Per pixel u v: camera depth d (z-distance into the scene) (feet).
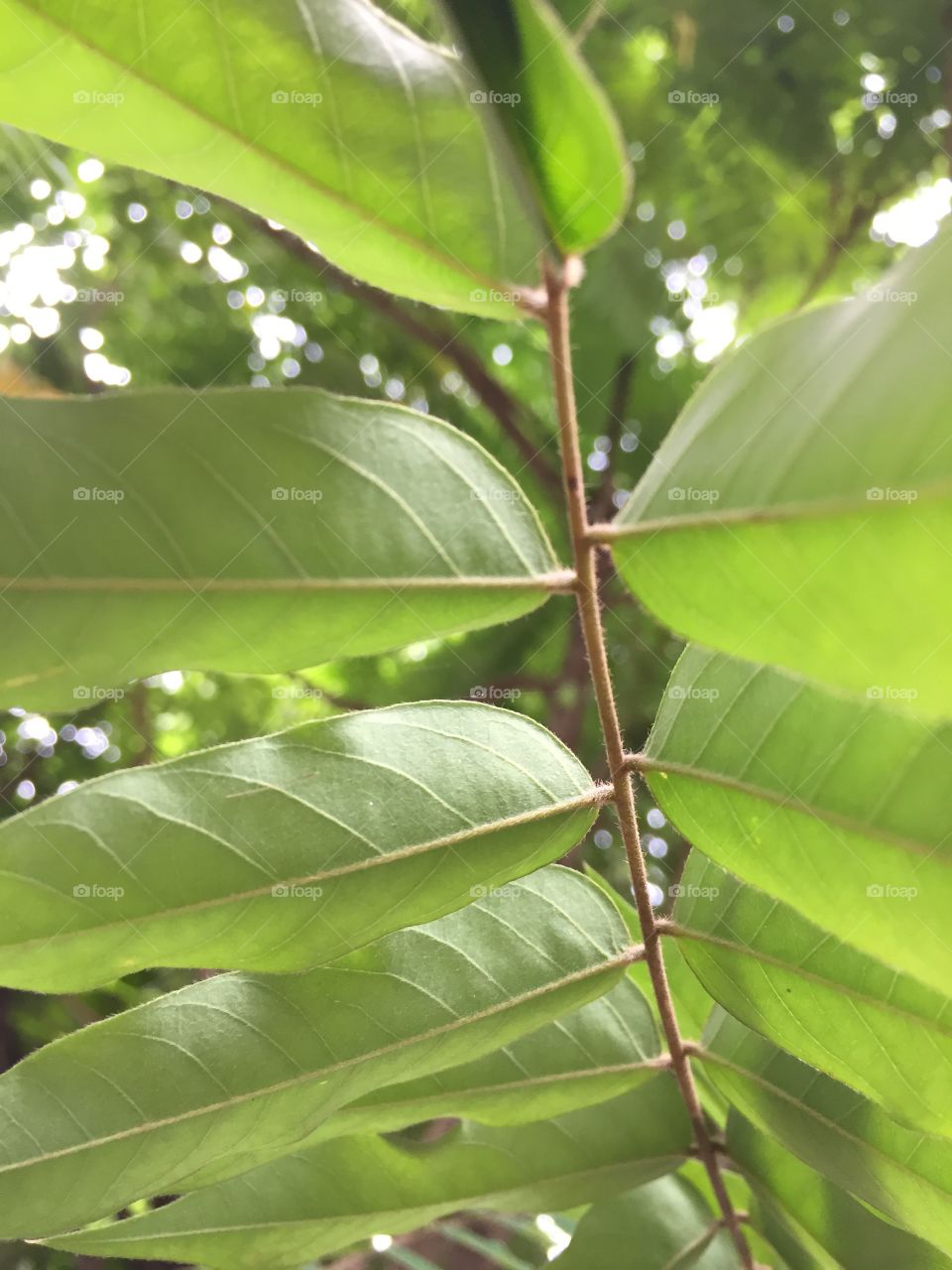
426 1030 0.45
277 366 2.15
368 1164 0.54
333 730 0.42
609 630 1.69
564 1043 0.53
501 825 0.42
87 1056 0.43
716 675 0.42
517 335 2.13
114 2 0.34
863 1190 0.47
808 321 0.33
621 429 1.64
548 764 0.44
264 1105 0.44
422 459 0.39
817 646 0.31
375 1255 1.00
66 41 0.35
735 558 0.33
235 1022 0.44
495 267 0.40
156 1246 0.51
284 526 0.37
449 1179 0.55
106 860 0.39
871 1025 0.43
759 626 0.32
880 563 0.29
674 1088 0.57
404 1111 0.51
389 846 0.41
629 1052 0.54
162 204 1.86
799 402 0.32
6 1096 0.42
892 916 0.36
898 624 0.29
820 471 0.31
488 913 0.48
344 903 0.41
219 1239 0.52
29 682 0.34
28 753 1.98
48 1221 0.41
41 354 1.66
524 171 0.38
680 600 0.35
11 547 0.34
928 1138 0.46
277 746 0.41
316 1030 0.44
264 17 0.36
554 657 1.96
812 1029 0.45
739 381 0.35
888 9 1.40
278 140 0.37
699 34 1.44
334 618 0.37
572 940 0.49
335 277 1.96
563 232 0.39
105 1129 0.42
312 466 0.37
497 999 0.47
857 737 0.37
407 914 0.41
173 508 0.35
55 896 0.38
